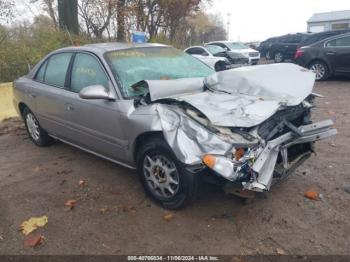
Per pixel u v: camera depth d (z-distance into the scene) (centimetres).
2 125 746
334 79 1303
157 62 461
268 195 395
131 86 399
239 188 325
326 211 363
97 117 423
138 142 386
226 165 308
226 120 325
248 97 378
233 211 365
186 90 405
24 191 432
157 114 355
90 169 484
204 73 486
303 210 365
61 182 448
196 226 343
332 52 1211
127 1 1606
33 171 489
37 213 379
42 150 574
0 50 905
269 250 308
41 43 1061
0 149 592
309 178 436
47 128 543
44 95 514
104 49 450
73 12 1272
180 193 352
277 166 370
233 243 318
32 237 338
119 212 372
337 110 796
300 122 421
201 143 322
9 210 389
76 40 1216
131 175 457
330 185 418
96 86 395
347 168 464
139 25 1758
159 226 346
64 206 390
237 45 2183
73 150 563
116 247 319
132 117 374
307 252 304
